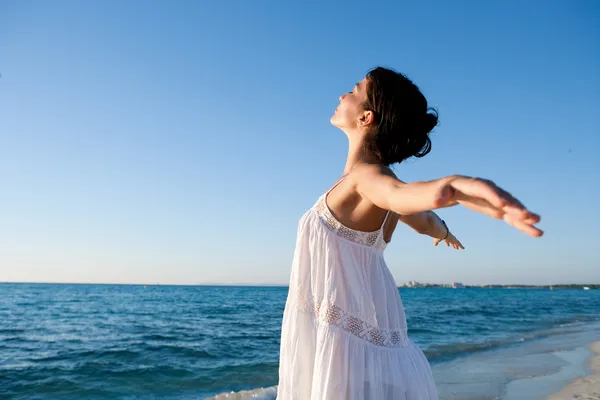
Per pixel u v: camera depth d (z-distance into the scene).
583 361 8.30
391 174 1.29
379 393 1.38
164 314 27.45
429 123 1.64
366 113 1.57
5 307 34.72
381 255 1.59
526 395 5.73
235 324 20.58
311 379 1.45
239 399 6.23
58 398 7.74
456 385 6.41
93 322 21.94
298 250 1.56
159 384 8.41
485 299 55.94
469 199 0.87
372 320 1.44
